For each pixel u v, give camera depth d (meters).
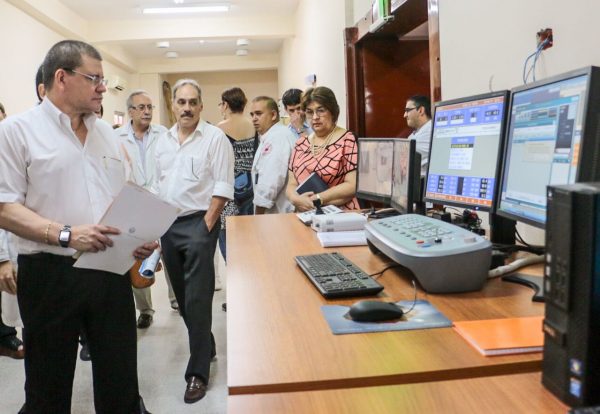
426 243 1.22
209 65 10.02
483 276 1.17
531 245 1.55
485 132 1.44
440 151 1.70
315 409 0.72
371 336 0.95
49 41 5.91
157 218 1.58
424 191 1.82
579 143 1.01
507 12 1.89
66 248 1.54
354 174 2.65
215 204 2.38
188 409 2.28
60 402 1.63
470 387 0.77
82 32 6.72
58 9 5.85
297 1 6.66
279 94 10.00
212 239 2.40
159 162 2.50
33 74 5.39
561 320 0.70
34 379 1.59
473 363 0.82
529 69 1.76
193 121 2.43
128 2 6.22
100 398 1.73
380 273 1.36
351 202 2.64
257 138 3.81
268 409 0.73
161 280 4.52
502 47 1.93
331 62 4.83
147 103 3.32
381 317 1.00
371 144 2.34
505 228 1.53
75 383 2.57
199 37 7.17
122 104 8.81
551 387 0.73
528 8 1.76
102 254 1.54
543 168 1.15
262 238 1.92
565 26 1.57
